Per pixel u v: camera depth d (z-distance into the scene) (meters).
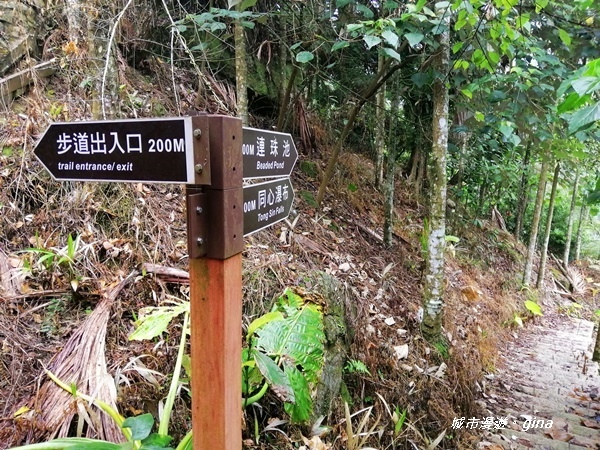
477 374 3.83
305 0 3.75
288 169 1.48
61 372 1.54
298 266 2.92
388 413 2.51
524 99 2.91
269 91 4.79
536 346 5.26
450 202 6.59
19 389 1.51
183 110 3.78
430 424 2.79
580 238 10.39
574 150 3.68
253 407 1.82
